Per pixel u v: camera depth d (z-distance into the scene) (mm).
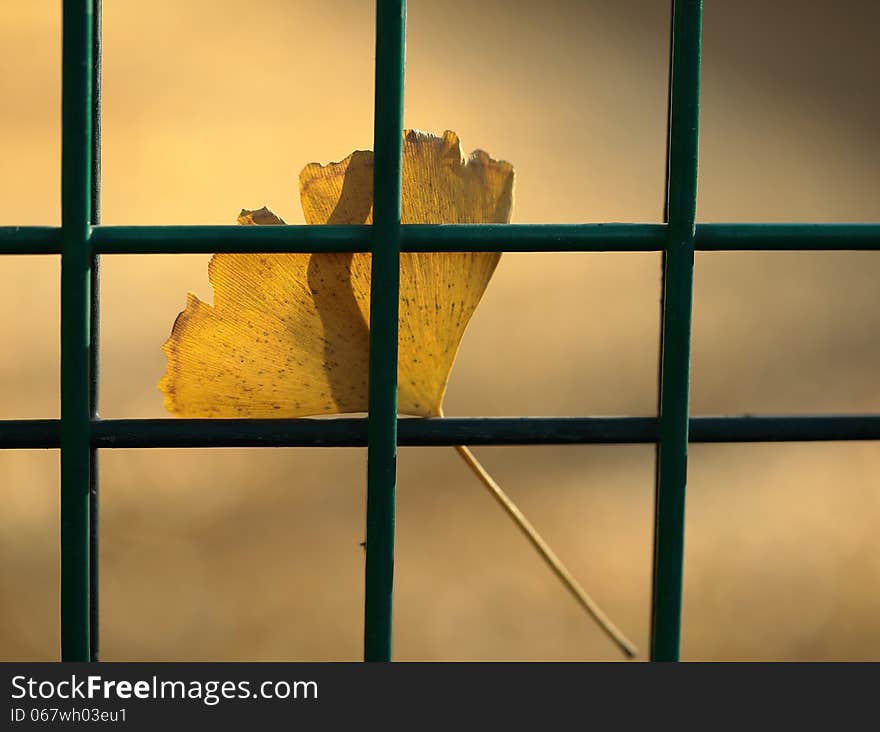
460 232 1230
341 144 5336
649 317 4535
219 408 1248
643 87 5898
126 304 4180
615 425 1237
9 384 3783
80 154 1226
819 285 4734
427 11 6051
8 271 4176
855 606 3020
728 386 4191
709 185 5492
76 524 1229
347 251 1231
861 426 1240
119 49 5441
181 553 3197
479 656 2846
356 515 3479
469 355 4270
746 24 6363
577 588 1256
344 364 1251
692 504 3516
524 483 3701
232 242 1229
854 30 6348
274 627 2902
